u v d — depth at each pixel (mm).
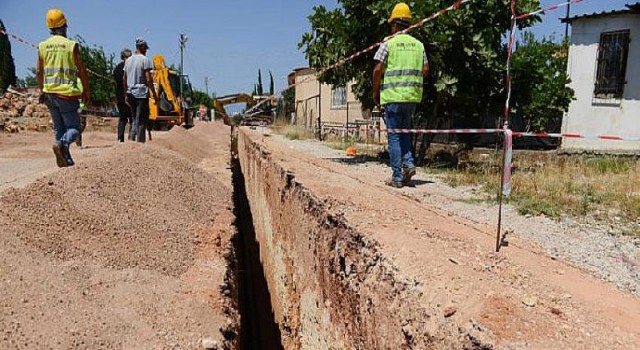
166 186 6789
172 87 23141
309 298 6184
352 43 10633
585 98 13727
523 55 10531
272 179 9680
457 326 2922
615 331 2809
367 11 10305
